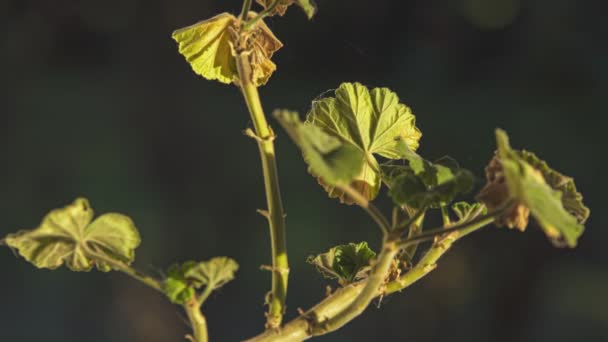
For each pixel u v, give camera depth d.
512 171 0.91
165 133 5.98
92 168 6.38
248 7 0.99
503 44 7.93
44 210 6.17
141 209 5.82
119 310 5.00
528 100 7.49
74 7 8.34
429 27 8.13
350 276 1.01
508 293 4.85
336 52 8.27
